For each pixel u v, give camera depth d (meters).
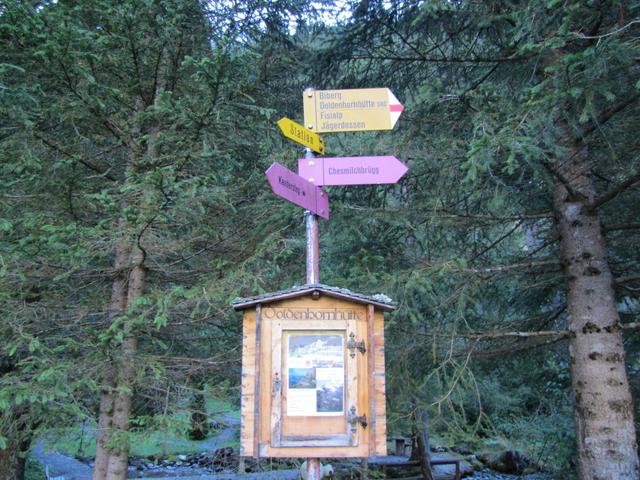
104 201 3.99
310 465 2.93
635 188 5.19
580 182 5.34
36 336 4.62
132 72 5.23
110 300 5.32
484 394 8.39
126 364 4.38
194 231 5.00
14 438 4.66
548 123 3.96
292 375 2.96
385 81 6.65
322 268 5.89
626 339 6.25
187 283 5.39
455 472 10.72
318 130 3.62
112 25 4.84
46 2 5.07
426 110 5.50
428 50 6.23
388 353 5.41
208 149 4.57
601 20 4.16
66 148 4.91
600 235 5.27
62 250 4.21
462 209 6.06
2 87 4.05
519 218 5.61
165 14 5.09
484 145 3.80
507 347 5.80
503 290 6.66
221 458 6.64
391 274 5.47
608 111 4.70
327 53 6.50
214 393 4.73
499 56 5.78
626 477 4.68
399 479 10.32
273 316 3.02
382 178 3.55
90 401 5.07
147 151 5.23
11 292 4.38
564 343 6.13
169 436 4.38
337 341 3.01
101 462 4.82
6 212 4.62
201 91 5.13
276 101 6.38
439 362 5.62
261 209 5.32
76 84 4.52
